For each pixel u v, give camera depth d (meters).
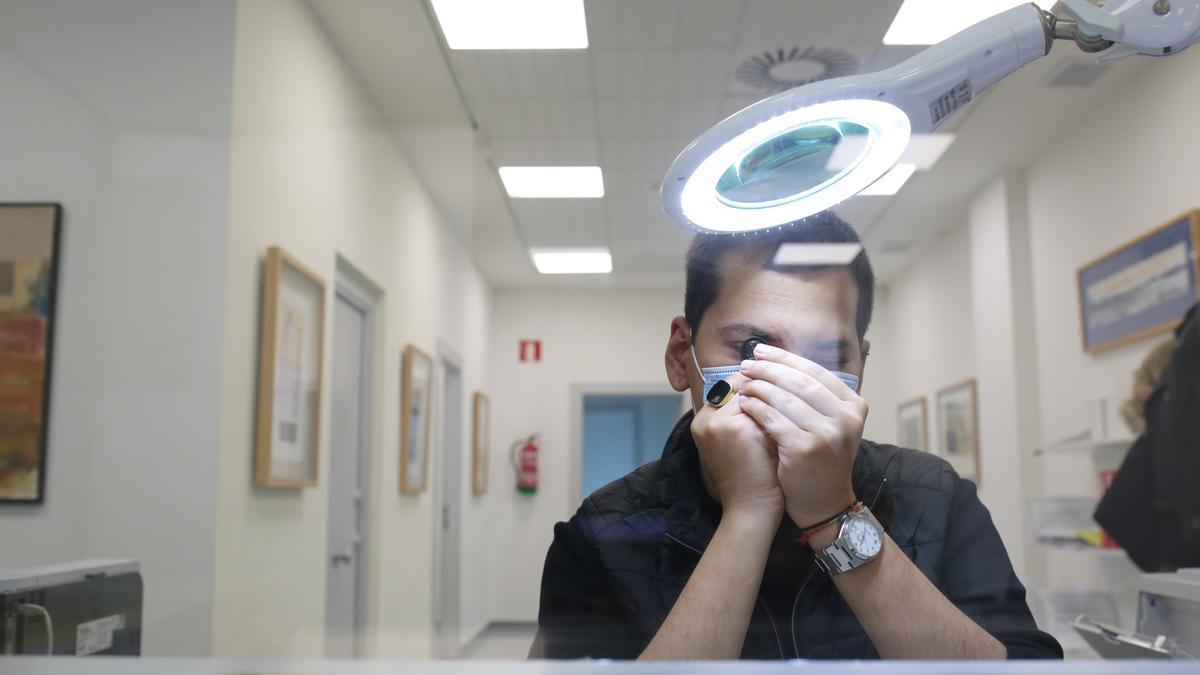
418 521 2.33
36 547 1.55
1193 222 1.90
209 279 1.66
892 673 0.36
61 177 1.65
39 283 1.62
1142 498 2.21
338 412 2.43
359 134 2.09
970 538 0.51
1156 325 2.21
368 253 2.44
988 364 2.84
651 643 0.44
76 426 1.59
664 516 0.51
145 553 1.58
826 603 0.46
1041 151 1.84
